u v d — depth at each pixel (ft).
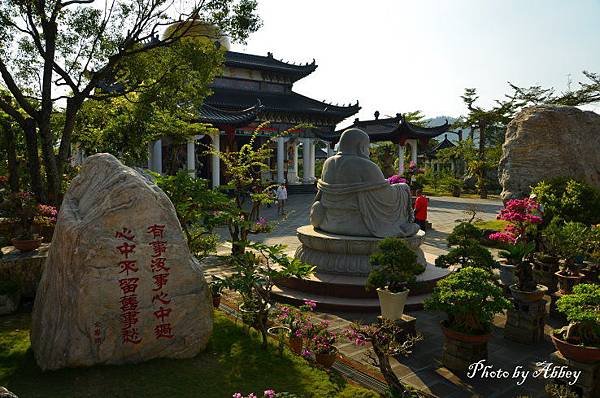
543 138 64.90
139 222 23.06
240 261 28.53
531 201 42.55
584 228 41.83
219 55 61.11
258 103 109.29
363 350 28.86
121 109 70.23
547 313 36.37
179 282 24.07
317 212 42.93
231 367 23.67
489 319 23.91
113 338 22.59
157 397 20.44
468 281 24.94
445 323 26.86
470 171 152.46
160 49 59.26
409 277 29.48
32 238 36.55
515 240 40.11
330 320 33.78
